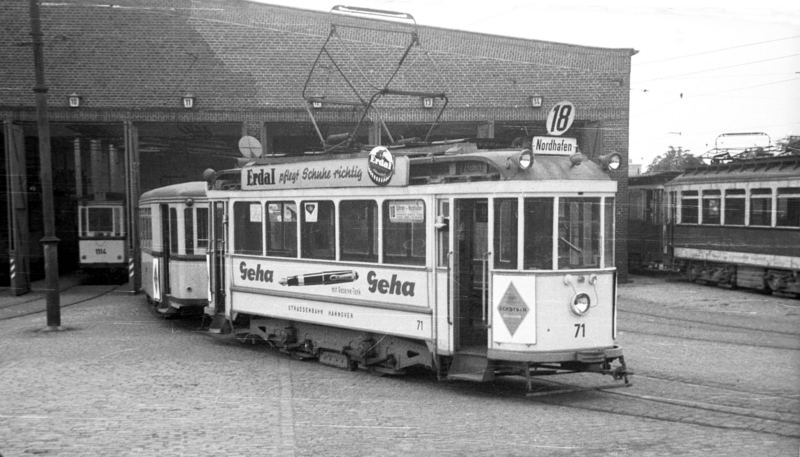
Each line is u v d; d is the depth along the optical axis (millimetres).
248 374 10852
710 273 23969
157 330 15688
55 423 7938
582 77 24438
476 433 7473
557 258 8961
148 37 24000
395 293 10211
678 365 11148
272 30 24078
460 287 9508
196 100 24094
